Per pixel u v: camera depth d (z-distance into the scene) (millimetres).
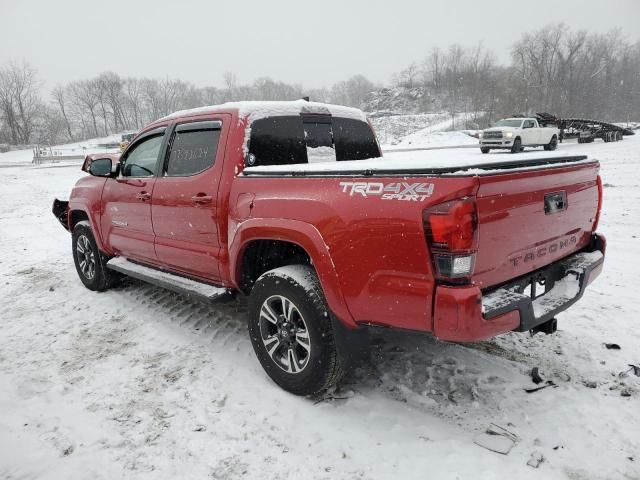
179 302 5129
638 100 74125
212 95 124062
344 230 2740
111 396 3371
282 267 3264
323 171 2928
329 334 2986
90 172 4742
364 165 2795
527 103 64062
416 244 2451
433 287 2459
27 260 7383
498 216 2506
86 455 2771
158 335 4332
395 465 2600
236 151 3561
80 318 4832
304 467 2617
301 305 3039
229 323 4531
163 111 120938
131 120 120000
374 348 3906
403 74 111125
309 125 4102
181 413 3139
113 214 4887
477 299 2381
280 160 3824
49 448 2840
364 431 2885
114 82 113500
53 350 4137
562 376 3385
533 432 2811
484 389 3264
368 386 3369
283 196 3107
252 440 2850
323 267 2859
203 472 2609
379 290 2648
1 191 18391
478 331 2412
